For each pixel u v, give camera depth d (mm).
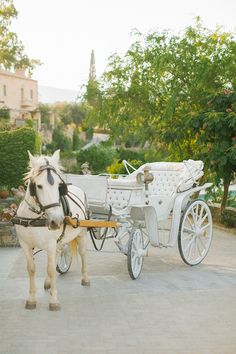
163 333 6215
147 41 18594
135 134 19688
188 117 15250
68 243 8555
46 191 6480
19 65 51375
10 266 9922
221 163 13961
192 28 18234
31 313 6965
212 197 18062
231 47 17281
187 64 17688
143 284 8586
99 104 19375
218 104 14836
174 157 19000
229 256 11188
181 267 10000
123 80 18984
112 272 9539
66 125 70062
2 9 46438
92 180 8898
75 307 7258
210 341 5953
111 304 7422
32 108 61375
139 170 10141
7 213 12461
